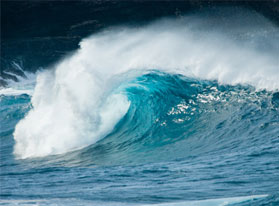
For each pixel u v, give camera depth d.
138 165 48.47
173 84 69.31
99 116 63.22
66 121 62.00
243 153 47.78
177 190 35.97
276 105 62.12
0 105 94.56
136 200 33.75
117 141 60.28
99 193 36.91
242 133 55.84
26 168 51.50
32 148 60.25
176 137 58.97
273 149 47.81
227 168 42.31
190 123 61.81
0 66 130.62
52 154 57.81
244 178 37.97
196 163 46.12
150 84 68.88
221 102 65.19
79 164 51.69
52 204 33.59
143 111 65.44
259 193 32.84
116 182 41.12
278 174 38.44
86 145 59.78
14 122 82.69
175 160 49.09
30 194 38.09
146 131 62.12
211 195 33.53
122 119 63.97
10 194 38.44
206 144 54.56
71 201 34.38
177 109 65.19
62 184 42.00
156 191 36.19
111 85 67.56
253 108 62.16
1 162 55.84
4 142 68.50
